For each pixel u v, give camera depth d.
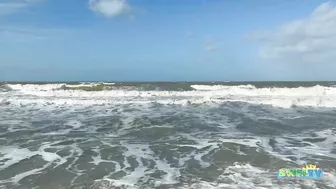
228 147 11.95
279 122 17.55
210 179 8.66
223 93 30.52
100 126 16.33
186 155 11.12
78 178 8.84
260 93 30.06
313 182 8.33
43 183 8.48
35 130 15.24
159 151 11.68
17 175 9.09
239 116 19.47
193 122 17.41
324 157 10.70
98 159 10.69
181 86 40.72
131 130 15.39
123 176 9.00
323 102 24.22
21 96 27.98
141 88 37.34
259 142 12.85
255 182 8.37
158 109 22.12
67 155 11.13
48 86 37.25
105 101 24.78
